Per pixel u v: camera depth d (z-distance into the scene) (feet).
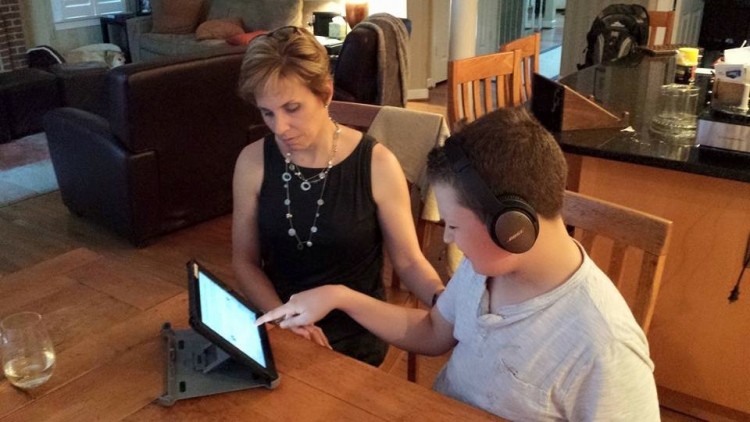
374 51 11.37
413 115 6.11
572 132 6.76
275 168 4.75
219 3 19.84
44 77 15.72
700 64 10.00
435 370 7.34
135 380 3.38
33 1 20.56
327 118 4.69
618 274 4.21
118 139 9.51
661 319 6.51
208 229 10.86
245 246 4.99
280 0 18.61
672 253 6.26
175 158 9.91
